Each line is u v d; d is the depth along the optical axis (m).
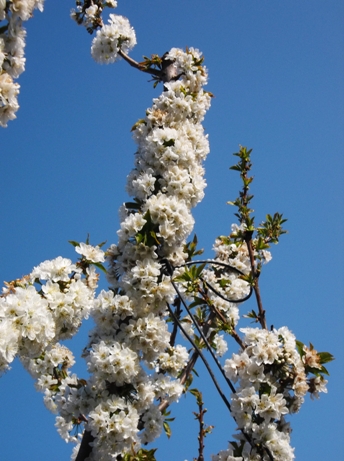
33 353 4.08
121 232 4.93
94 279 4.70
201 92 5.90
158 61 6.02
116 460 4.50
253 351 4.29
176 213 4.91
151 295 4.74
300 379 4.25
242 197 5.71
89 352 4.78
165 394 5.43
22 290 4.16
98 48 5.94
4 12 3.34
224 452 4.42
